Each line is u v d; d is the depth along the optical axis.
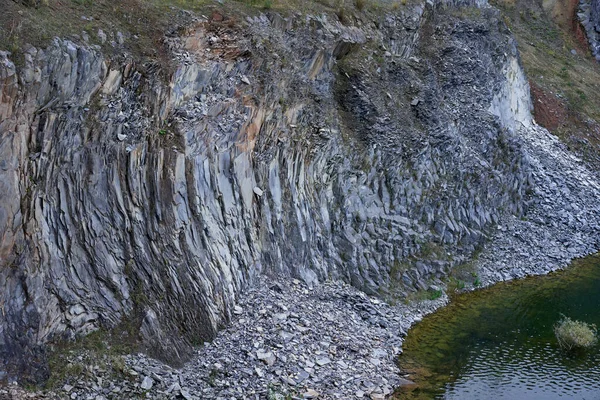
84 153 15.10
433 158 25.94
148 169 16.28
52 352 13.73
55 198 14.46
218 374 15.16
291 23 23.14
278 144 20.61
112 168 15.50
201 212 17.31
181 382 14.46
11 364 13.02
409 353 18.22
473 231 25.70
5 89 13.55
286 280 19.56
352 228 22.27
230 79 19.44
